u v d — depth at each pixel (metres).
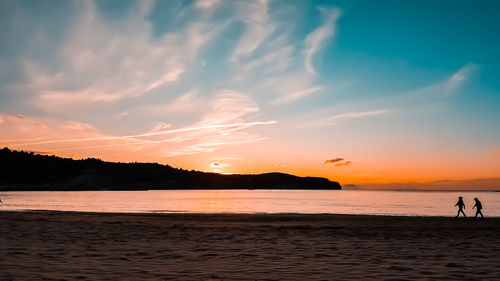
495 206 81.94
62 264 8.99
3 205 64.31
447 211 58.44
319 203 91.56
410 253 11.57
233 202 93.31
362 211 56.16
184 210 53.97
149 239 15.06
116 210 51.34
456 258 10.52
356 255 11.08
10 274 7.61
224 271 8.28
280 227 21.52
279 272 8.21
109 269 8.37
